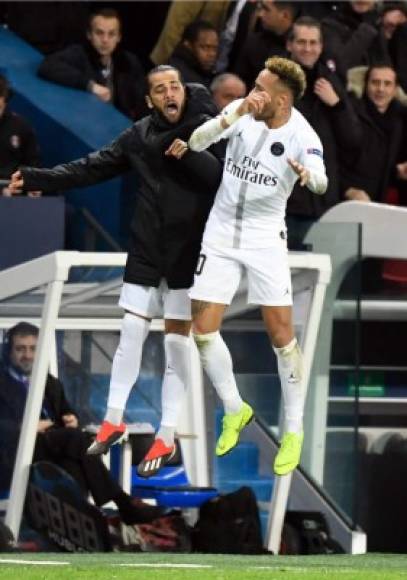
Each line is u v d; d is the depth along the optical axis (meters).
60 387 36.03
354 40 42.97
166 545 34.53
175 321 28.84
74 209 40.25
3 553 30.80
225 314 37.47
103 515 34.25
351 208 39.78
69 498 34.22
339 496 36.94
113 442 29.19
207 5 43.75
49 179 29.06
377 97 41.81
